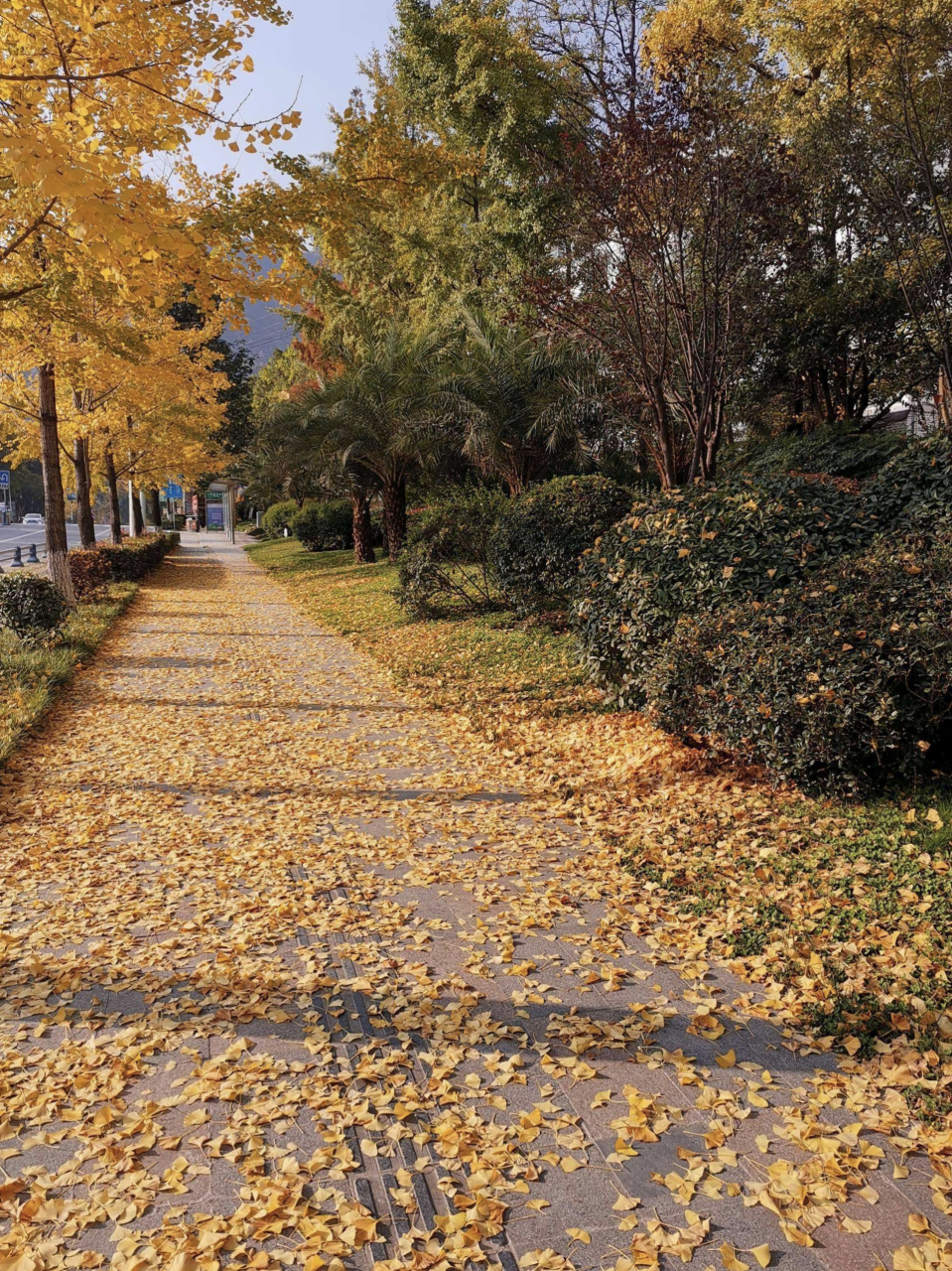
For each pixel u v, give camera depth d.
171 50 5.63
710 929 4.43
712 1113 3.07
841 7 13.80
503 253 21.84
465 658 11.48
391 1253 2.51
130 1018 3.69
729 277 10.99
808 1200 2.65
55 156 3.62
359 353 23.59
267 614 18.56
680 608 7.18
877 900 4.46
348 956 4.21
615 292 11.18
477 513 14.62
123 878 5.20
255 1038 3.55
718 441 11.54
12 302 8.30
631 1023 3.62
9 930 4.53
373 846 5.68
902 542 6.55
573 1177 2.78
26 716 8.64
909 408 18.25
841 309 15.23
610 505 11.83
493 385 17.84
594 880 5.14
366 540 26.86
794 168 11.69
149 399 19.06
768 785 6.19
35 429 17.45
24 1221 2.60
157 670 11.99
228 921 4.62
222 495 59.81
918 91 14.00
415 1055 3.44
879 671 5.35
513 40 20.12
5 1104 3.13
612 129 10.81
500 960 4.16
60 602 13.24
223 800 6.59
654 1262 2.42
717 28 12.90
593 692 9.20
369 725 8.95
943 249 14.03
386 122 8.45
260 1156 2.85
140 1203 2.65
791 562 6.95
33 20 5.13
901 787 5.61
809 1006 3.70
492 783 7.01
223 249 7.32
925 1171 2.77
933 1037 3.39
